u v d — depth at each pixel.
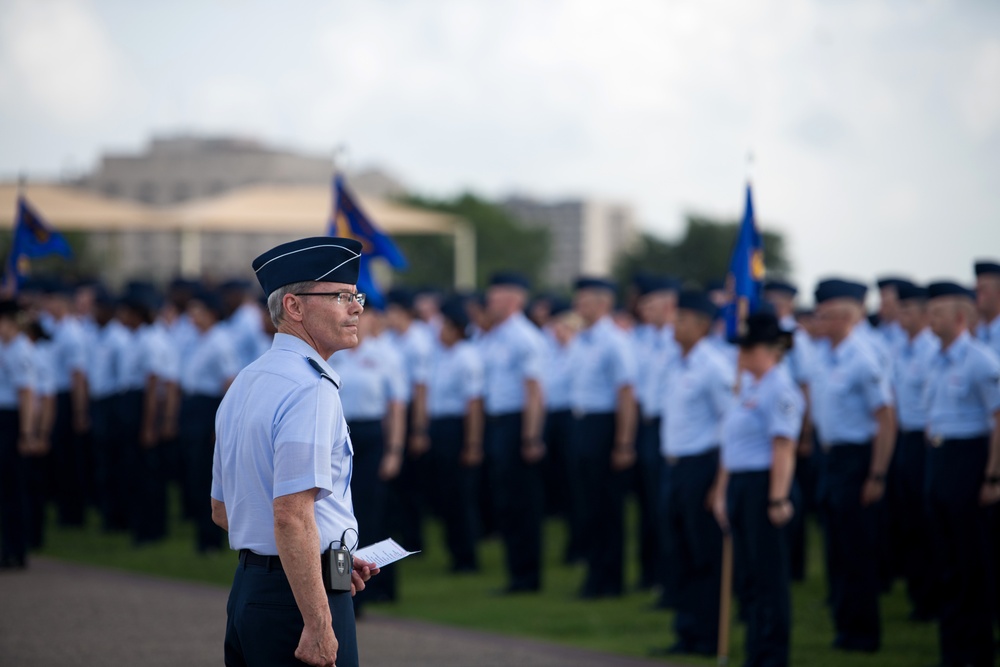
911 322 23.23
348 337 9.88
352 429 21.36
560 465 31.77
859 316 20.30
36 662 17.56
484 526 34.25
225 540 29.75
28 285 33.16
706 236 166.25
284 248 9.86
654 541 25.61
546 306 35.84
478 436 26.56
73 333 33.00
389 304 29.03
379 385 21.66
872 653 19.23
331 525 9.77
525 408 25.36
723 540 19.08
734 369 19.30
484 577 27.62
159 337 30.62
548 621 22.09
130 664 17.50
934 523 18.30
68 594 23.03
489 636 20.03
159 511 31.11
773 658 17.19
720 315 24.39
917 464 22.38
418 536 30.77
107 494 33.62
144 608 21.70
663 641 20.36
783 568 17.34
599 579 24.52
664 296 24.50
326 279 9.77
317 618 9.23
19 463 25.52
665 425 19.83
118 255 171.75
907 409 22.69
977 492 17.75
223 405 10.03
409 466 30.48
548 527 36.31
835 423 19.86
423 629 20.64
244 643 9.54
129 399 31.75
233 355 28.98
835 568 19.83
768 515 17.39
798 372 24.77
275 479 9.31
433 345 32.28
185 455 29.17
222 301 29.80
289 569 9.23
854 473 19.59
